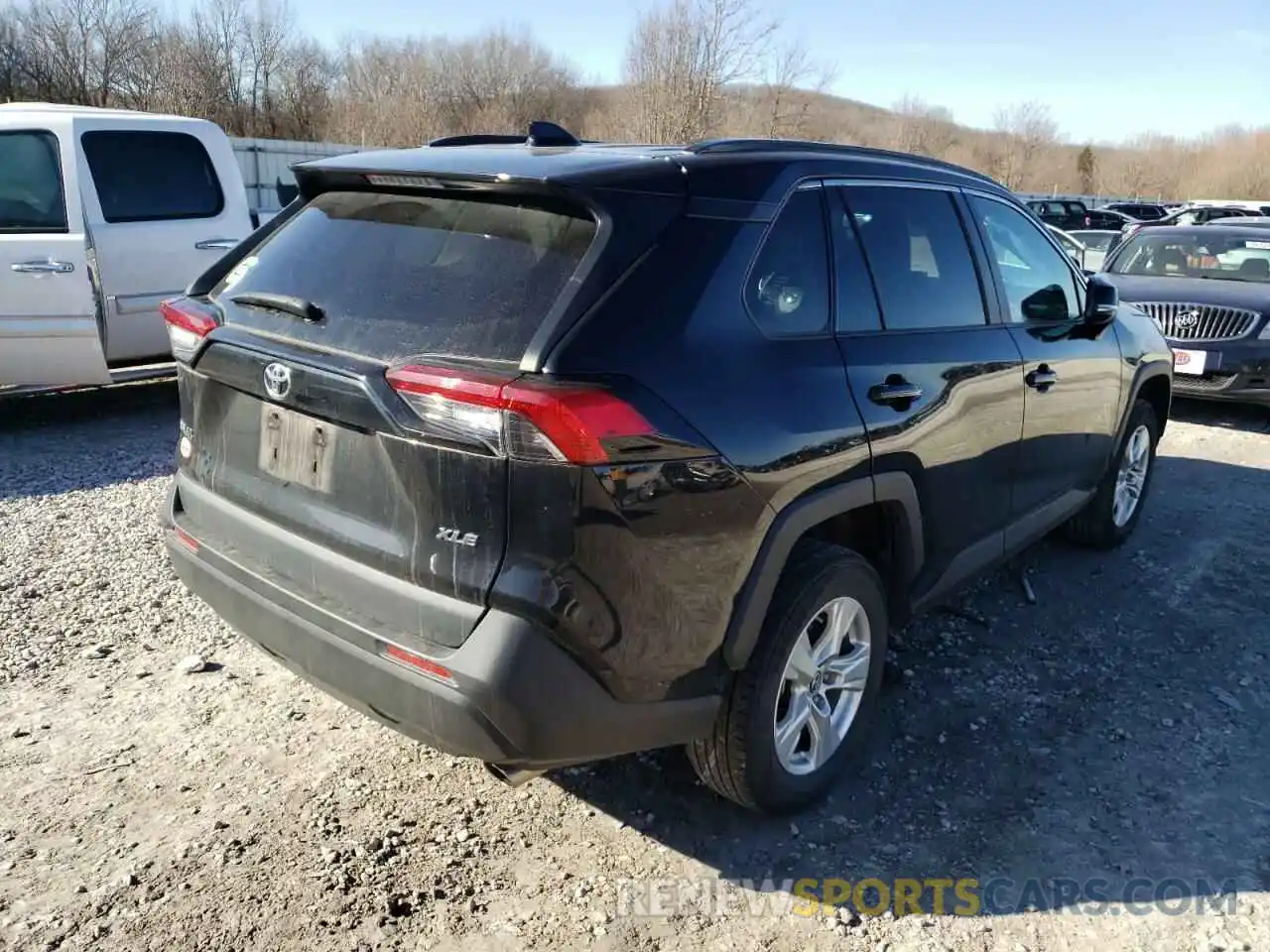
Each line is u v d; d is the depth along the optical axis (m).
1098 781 3.36
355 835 2.95
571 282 2.45
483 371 2.34
